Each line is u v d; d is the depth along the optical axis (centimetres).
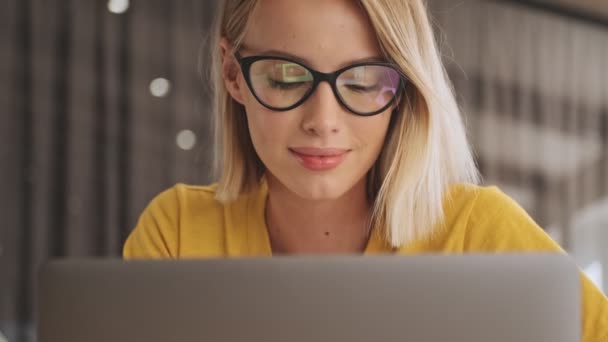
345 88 95
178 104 486
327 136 95
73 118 460
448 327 70
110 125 469
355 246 112
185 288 71
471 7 569
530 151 579
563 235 584
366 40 96
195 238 117
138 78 477
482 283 70
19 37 454
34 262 450
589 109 597
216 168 119
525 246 107
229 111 115
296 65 95
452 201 110
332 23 94
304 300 70
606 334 100
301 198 109
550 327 70
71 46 461
